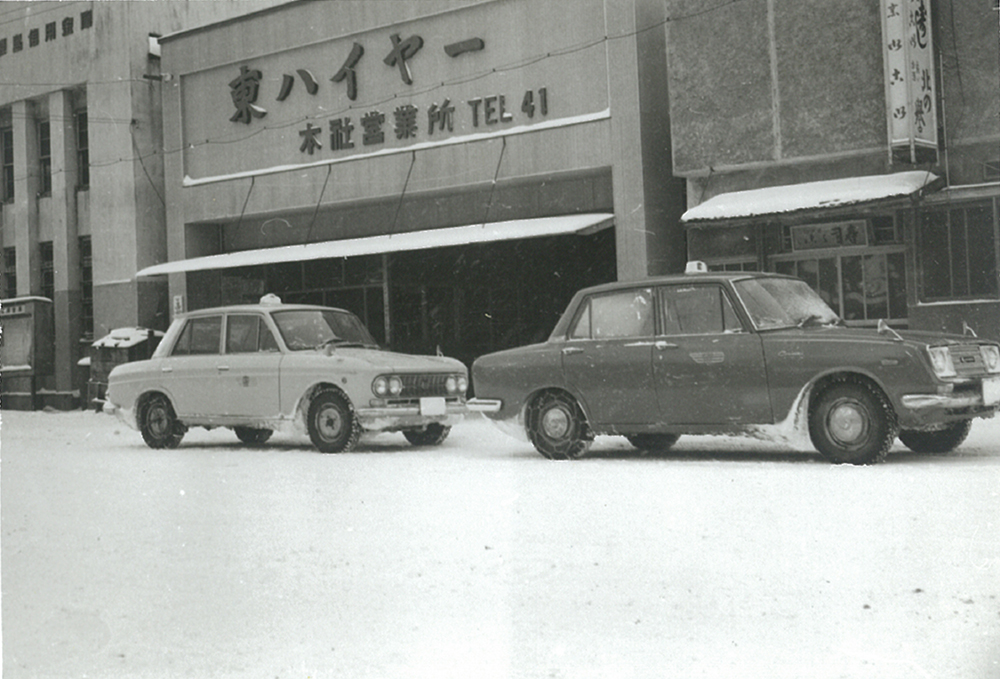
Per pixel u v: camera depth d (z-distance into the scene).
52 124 28.80
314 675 4.48
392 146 22.27
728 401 10.35
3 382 29.14
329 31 23.09
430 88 21.66
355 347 13.59
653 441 12.12
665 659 4.52
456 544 6.84
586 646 4.71
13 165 29.98
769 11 16.92
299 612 5.39
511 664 4.50
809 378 9.91
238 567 6.41
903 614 5.02
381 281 23.48
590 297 11.36
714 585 5.62
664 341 10.70
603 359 11.02
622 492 8.67
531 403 11.58
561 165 19.88
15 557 6.79
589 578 5.86
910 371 9.47
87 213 28.47
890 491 8.13
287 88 23.92
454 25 21.27
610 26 19.28
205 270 25.61
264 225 25.44
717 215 16.88
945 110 15.90
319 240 24.33
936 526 6.82
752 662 4.45
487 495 8.80
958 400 9.51
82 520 8.13
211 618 5.31
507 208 21.36
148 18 27.27
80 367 28.03
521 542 6.82
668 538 6.78
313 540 7.15
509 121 20.61
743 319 10.38
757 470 9.66
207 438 15.98
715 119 17.45
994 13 15.49
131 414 14.43
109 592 5.84
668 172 19.59
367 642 4.88
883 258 16.64
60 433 17.70
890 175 15.98
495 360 11.71
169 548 7.02
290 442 14.84
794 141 16.80
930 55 15.72
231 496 9.22
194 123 25.72
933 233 16.08
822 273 17.17
